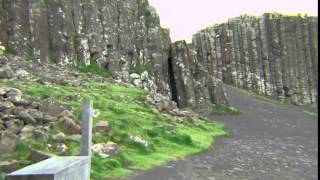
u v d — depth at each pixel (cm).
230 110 7069
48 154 2078
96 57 6719
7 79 4088
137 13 7575
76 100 3772
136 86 6712
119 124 3167
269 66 12481
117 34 7112
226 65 12925
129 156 2627
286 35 12631
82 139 1756
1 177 1831
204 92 6994
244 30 12912
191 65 7238
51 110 2975
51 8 6562
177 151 3033
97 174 2155
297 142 4284
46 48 6275
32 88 3853
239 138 4259
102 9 7169
